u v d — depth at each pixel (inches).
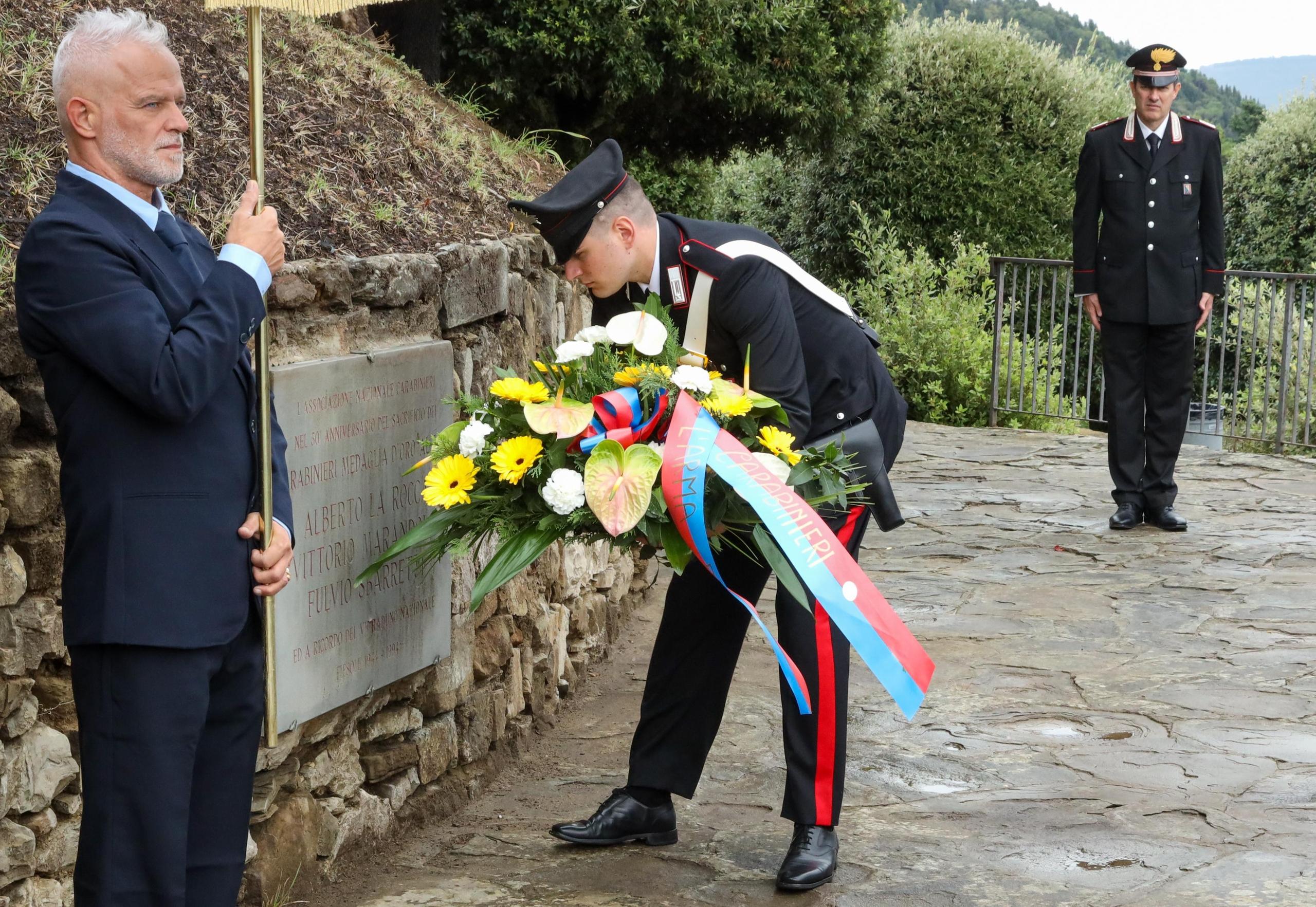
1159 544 261.4
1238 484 315.0
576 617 185.6
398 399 134.3
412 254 142.4
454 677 146.7
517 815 145.4
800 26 346.3
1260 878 126.9
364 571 122.6
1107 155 265.4
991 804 145.7
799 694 113.4
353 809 132.3
